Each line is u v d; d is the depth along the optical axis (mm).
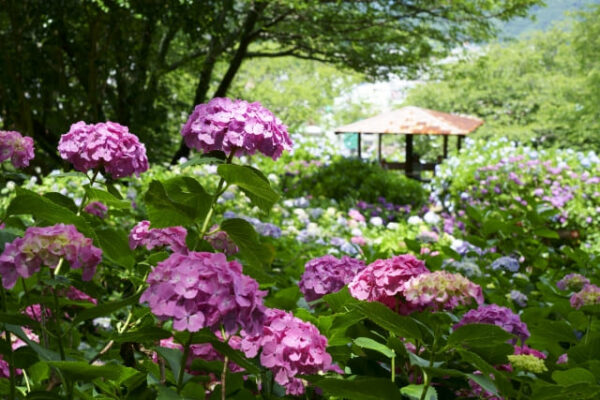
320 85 27484
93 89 13211
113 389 2191
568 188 12500
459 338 1913
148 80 15641
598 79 30391
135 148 2521
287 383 1975
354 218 8188
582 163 13258
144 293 1571
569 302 3234
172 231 2281
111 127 2490
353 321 2246
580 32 31328
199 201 2115
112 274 3832
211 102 2236
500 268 4398
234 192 7859
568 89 33812
